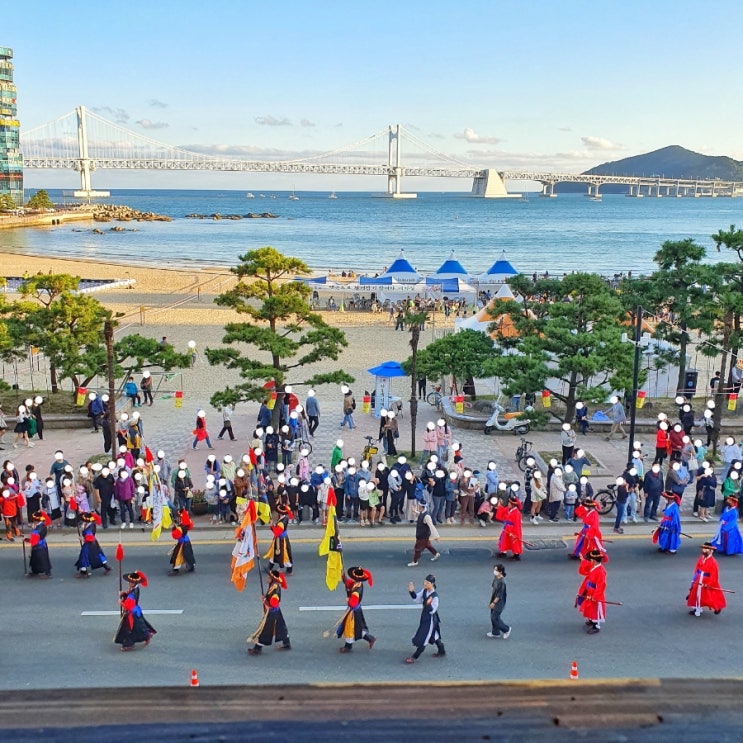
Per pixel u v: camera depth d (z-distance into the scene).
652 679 13.88
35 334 33.97
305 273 31.42
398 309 62.97
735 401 31.88
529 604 17.64
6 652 15.15
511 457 29.20
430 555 20.78
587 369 28.42
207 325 57.62
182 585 18.70
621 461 28.80
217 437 31.47
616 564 20.14
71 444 30.38
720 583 18.91
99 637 15.87
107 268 96.94
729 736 12.09
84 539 19.25
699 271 33.78
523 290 38.94
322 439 31.41
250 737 11.96
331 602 17.73
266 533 22.45
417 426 33.53
